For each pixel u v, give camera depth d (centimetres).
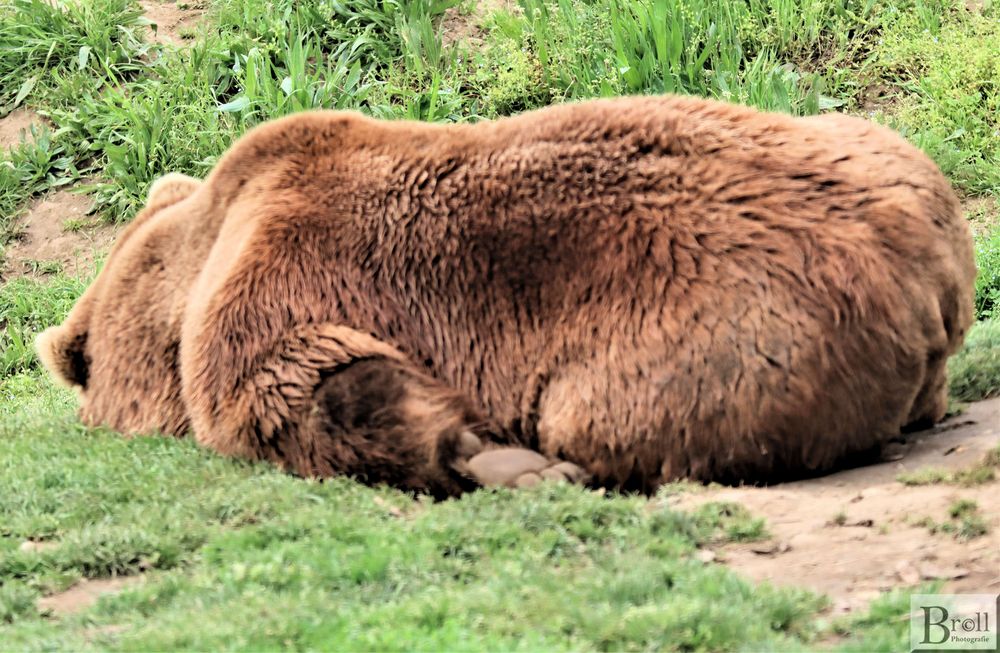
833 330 1430
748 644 1036
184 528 1436
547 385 1562
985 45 3161
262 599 1191
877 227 1466
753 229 1472
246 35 3494
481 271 1603
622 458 1503
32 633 1198
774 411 1435
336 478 1566
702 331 1452
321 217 1673
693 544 1292
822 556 1241
